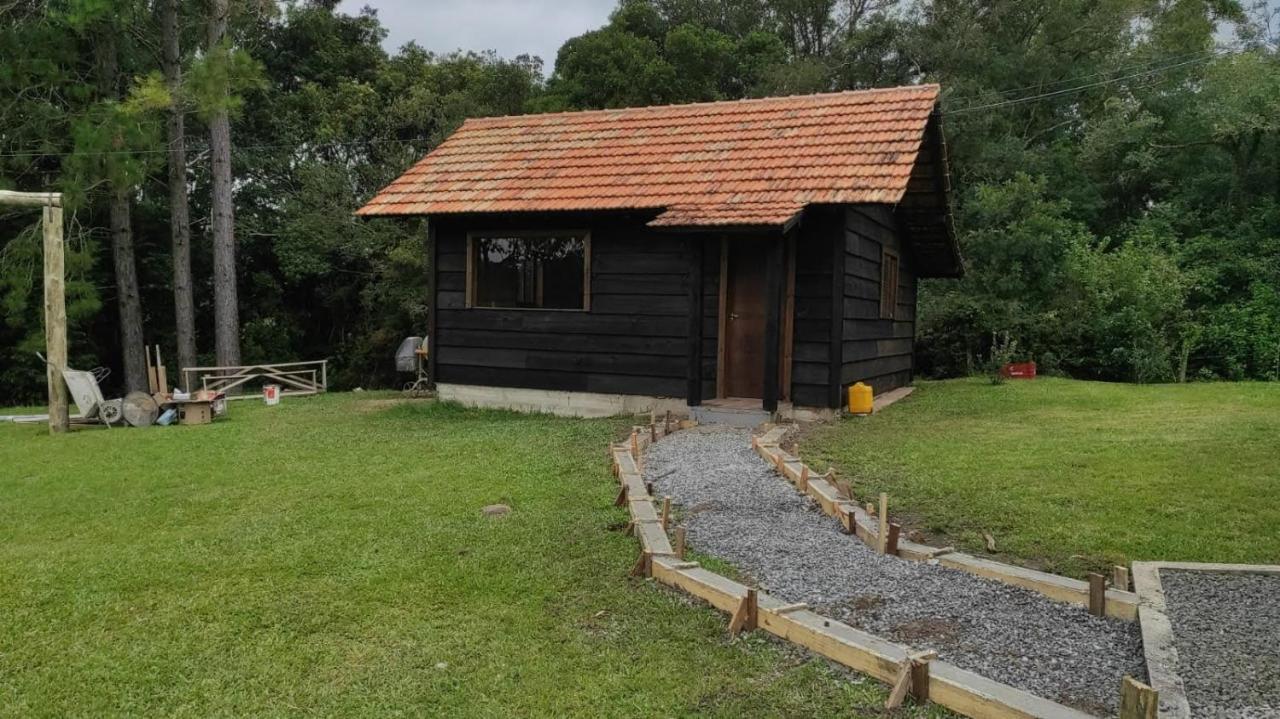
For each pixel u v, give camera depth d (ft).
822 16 111.04
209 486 24.22
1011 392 41.60
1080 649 12.08
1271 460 23.12
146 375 69.72
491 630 13.41
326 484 23.90
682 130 39.70
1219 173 72.59
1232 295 66.13
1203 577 14.43
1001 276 63.77
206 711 11.14
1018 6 91.25
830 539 17.51
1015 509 19.26
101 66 63.62
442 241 40.37
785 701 10.90
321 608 14.40
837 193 31.09
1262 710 9.98
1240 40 85.81
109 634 13.61
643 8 102.06
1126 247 64.90
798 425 31.53
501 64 92.53
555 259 38.24
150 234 79.10
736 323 36.22
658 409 35.94
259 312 85.87
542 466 25.41
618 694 11.31
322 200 78.54
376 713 10.98
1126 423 30.22
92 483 25.11
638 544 17.54
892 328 43.24
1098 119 84.07
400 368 60.44
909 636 12.57
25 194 36.32
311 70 89.20
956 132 81.97
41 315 61.62
